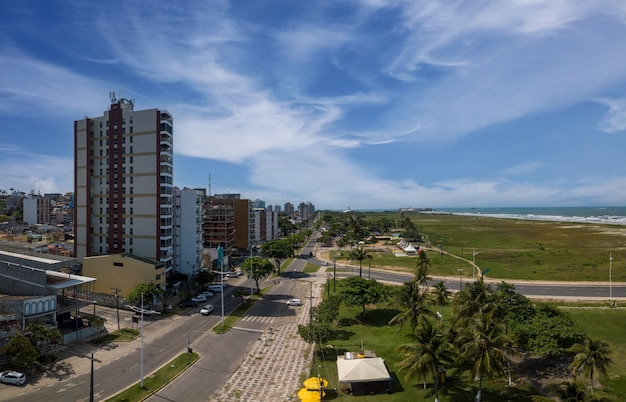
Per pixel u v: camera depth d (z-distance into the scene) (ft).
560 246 589.32
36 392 151.33
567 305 271.28
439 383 162.40
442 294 243.60
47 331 183.93
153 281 286.25
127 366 178.29
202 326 241.14
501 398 150.61
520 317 180.55
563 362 178.09
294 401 149.38
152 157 330.54
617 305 269.85
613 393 150.30
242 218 596.29
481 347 133.28
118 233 341.21
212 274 364.17
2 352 168.96
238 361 187.42
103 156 347.56
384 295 255.91
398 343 211.61
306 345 208.95
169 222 343.67
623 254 488.44
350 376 155.63
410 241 654.12
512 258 488.02
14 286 231.71
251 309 282.97
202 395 153.38
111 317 254.68
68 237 554.05
